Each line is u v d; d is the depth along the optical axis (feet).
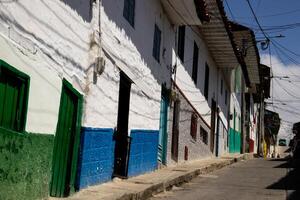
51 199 23.18
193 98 59.88
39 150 21.25
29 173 20.33
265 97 153.17
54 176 23.95
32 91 20.40
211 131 77.20
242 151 100.58
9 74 18.65
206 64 68.54
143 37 38.34
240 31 78.54
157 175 39.47
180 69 52.42
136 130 37.50
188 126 57.47
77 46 25.43
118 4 31.53
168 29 47.09
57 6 22.59
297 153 89.61
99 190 27.68
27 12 19.57
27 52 19.71
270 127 196.95
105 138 30.27
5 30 17.78
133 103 36.35
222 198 33.04
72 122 25.82
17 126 19.58
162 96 46.85
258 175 50.47
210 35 61.77
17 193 19.25
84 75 26.66
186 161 56.85
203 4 43.06
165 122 47.93
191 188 37.86
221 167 61.21
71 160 25.71
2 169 17.92
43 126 21.66
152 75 41.65
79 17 25.45
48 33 21.81
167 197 32.22
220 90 83.92
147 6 39.11
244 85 100.48
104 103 29.63
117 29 31.48
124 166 34.96
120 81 33.86
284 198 33.96
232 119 104.78
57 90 23.02
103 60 27.86
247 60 91.04
